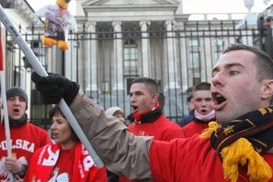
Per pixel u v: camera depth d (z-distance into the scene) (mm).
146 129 4566
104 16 43188
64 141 3631
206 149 1967
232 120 1880
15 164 4055
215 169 1858
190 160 1983
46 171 3611
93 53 37875
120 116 6051
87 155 3566
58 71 9500
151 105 4691
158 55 41094
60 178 3535
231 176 1718
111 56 39375
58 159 3670
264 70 1936
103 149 2133
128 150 2150
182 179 1976
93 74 37500
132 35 14328
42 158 3738
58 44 7523
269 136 1775
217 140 1833
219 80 1938
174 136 4441
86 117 2096
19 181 4352
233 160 1715
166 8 43625
